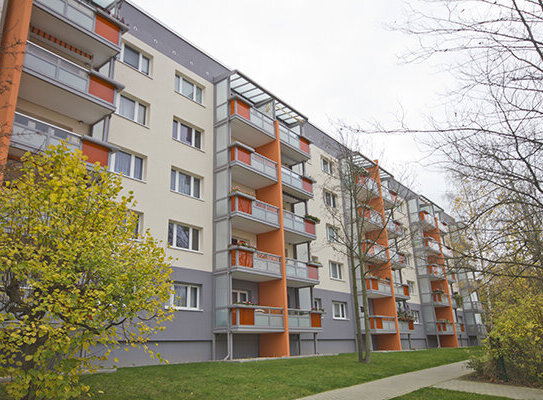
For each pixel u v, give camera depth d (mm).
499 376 12492
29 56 12602
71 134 13305
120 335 14016
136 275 7332
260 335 20094
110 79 14773
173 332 16156
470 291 12969
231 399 9297
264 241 21688
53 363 6645
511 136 6738
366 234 30312
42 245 6828
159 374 11758
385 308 29547
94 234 7027
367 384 12141
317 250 26375
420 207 41656
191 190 19328
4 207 6785
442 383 12320
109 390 9297
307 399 9781
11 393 5965
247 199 19672
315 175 28234
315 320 21578
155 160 17656
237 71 21188
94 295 6555
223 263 18547
